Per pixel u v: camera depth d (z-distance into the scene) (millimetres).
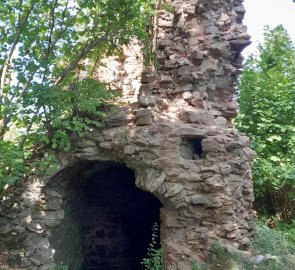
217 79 6414
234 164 5766
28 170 5809
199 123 5949
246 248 5566
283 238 6059
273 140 8227
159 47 6512
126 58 8336
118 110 6188
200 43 6375
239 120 8617
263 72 9805
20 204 5770
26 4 5625
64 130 5844
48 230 5859
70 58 6297
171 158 5641
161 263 5746
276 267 5047
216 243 5367
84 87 5969
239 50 6492
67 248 7125
